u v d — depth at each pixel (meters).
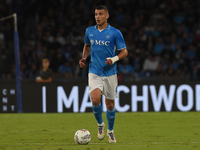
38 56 60.22
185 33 63.66
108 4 69.25
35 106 41.84
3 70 59.75
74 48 62.38
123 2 69.56
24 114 40.66
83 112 41.66
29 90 41.88
